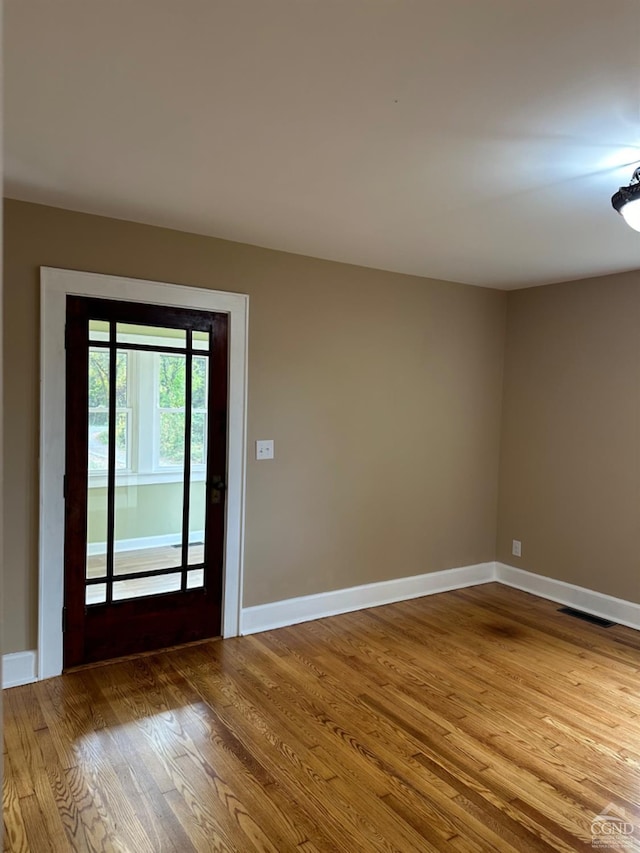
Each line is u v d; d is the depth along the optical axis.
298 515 3.77
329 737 2.53
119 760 2.33
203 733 2.53
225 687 2.93
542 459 4.49
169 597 3.34
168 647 3.36
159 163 2.30
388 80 1.67
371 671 3.15
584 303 4.19
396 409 4.18
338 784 2.23
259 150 2.16
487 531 4.80
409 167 2.28
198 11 1.39
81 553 3.05
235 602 3.55
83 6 1.38
